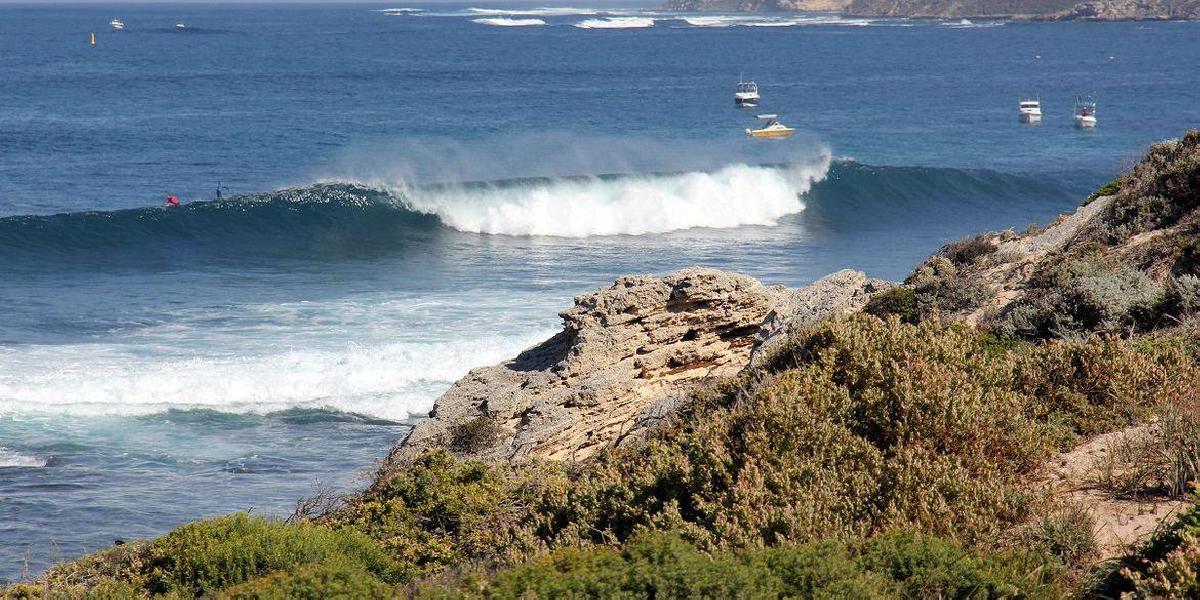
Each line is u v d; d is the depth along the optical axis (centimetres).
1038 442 1504
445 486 2119
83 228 7112
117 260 6769
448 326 4931
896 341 1831
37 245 6912
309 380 4200
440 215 8062
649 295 3008
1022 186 9981
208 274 6406
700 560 1259
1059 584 1148
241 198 7825
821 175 9344
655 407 2511
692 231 8344
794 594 1184
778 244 7856
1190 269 2320
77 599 1789
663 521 1488
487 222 8075
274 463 3547
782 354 2216
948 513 1334
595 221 8225
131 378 4175
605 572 1280
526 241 7794
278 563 1770
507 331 4841
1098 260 2544
